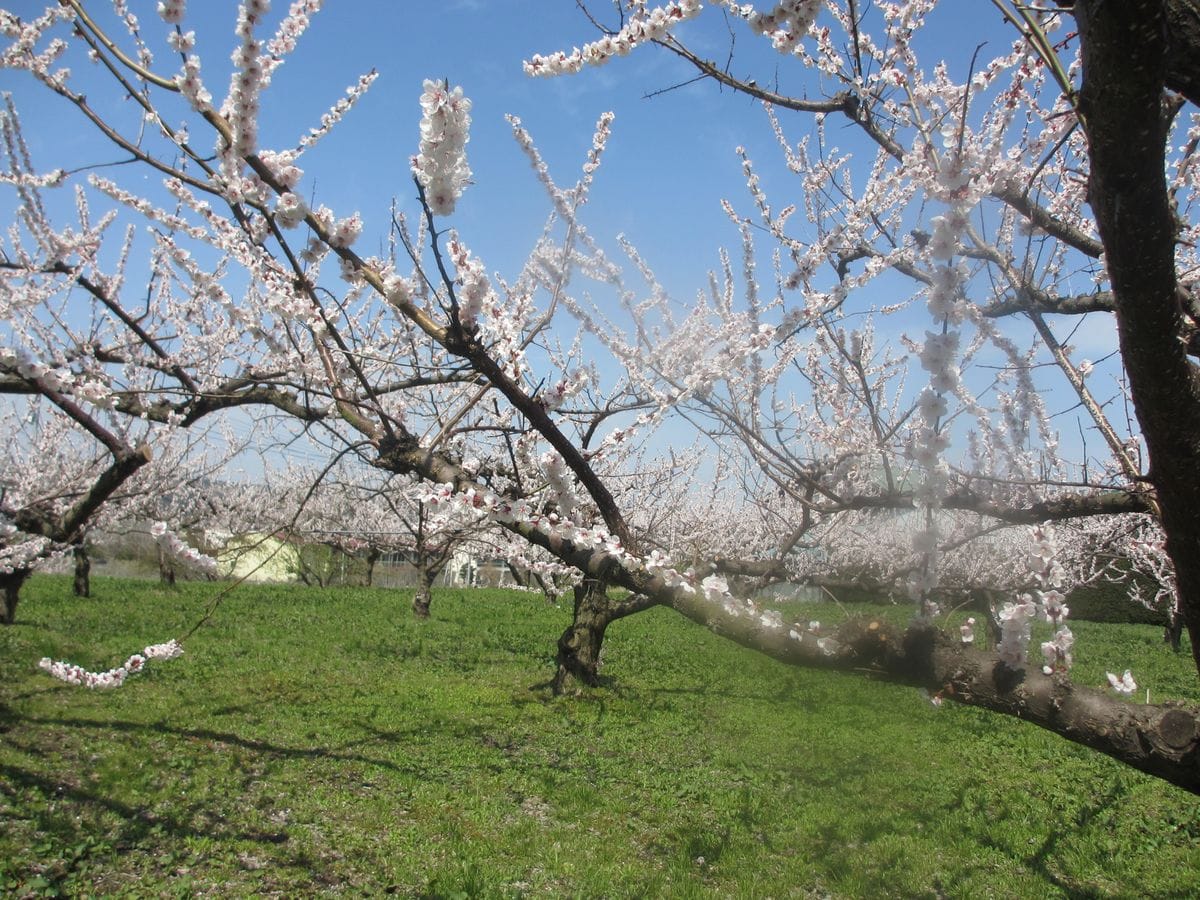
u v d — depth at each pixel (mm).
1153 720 1894
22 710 7559
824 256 2904
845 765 7410
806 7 2084
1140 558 10578
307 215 2145
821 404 4746
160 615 14453
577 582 8516
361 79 3535
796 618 2393
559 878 5008
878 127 2936
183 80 2170
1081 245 3041
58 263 5203
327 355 3072
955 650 2078
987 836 6016
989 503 2830
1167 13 1564
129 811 5539
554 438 2305
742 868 5258
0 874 4395
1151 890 5273
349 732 7750
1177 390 1668
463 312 2113
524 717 8703
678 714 9070
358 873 4945
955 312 1854
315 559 24422
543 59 2256
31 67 2910
